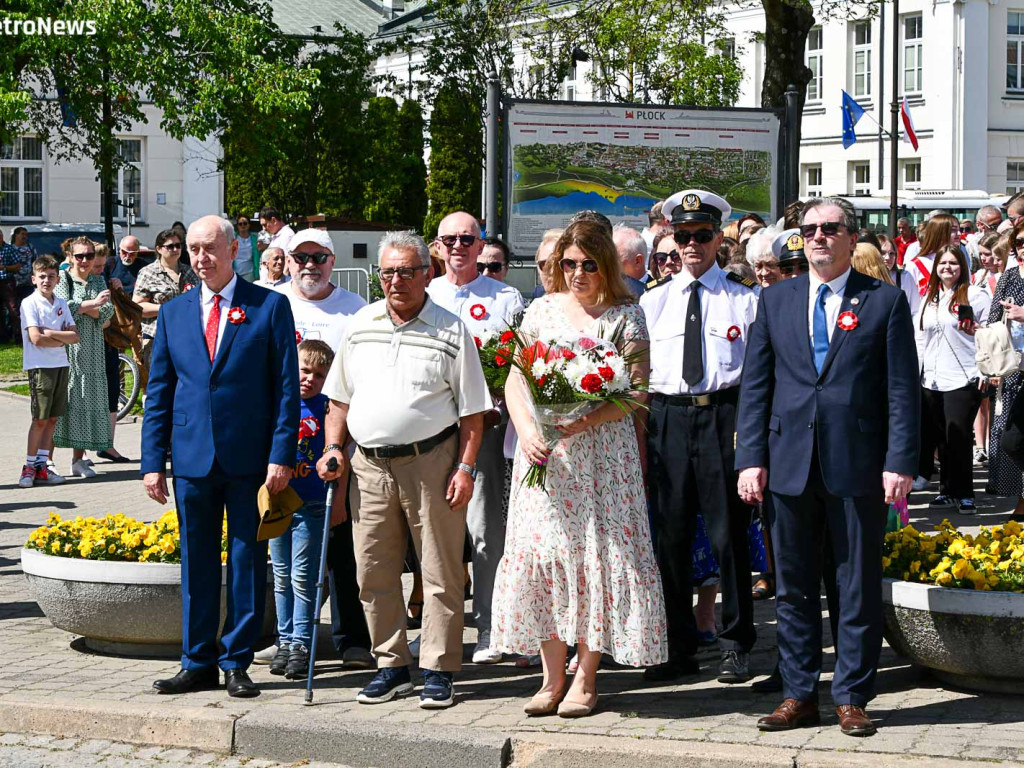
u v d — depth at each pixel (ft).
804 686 18.52
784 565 18.71
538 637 19.36
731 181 52.19
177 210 133.59
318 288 24.12
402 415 19.75
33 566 22.75
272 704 19.85
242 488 20.63
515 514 19.65
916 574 20.26
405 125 111.86
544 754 17.76
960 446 34.83
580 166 50.93
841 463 18.20
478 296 24.00
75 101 86.33
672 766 17.25
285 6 179.22
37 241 99.50
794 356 18.67
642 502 19.66
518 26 94.02
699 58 86.89
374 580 20.17
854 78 125.29
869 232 25.44
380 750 18.34
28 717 19.83
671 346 21.62
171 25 83.71
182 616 21.70
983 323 36.99
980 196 105.60
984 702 19.33
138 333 43.16
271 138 88.94
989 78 121.29
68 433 42.42
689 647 21.38
